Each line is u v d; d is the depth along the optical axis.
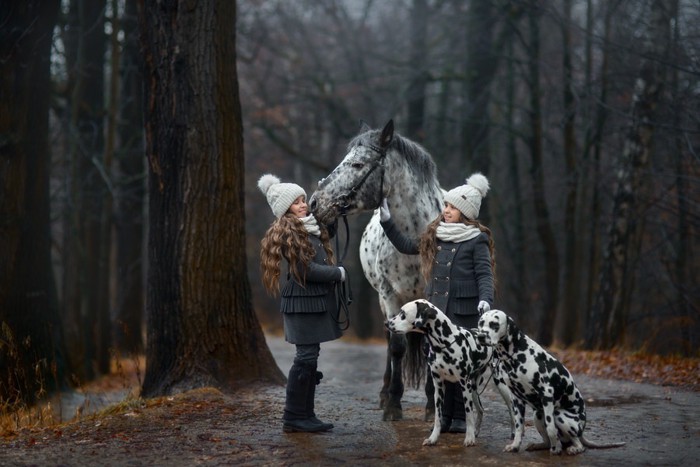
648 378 11.03
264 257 7.33
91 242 18.67
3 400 10.48
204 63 9.99
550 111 21.50
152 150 10.24
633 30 15.98
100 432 7.50
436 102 32.84
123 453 6.73
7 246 11.55
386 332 8.24
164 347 10.06
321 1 30.77
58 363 12.33
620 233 15.89
